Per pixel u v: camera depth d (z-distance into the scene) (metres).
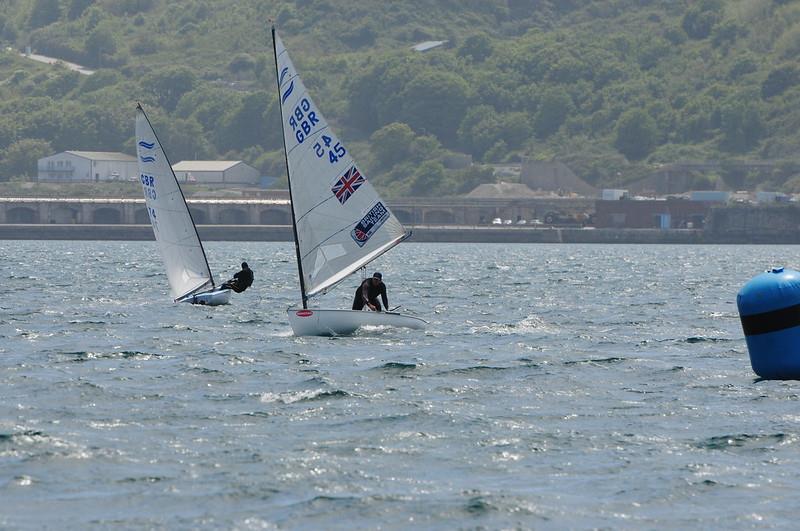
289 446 92.06
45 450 88.81
